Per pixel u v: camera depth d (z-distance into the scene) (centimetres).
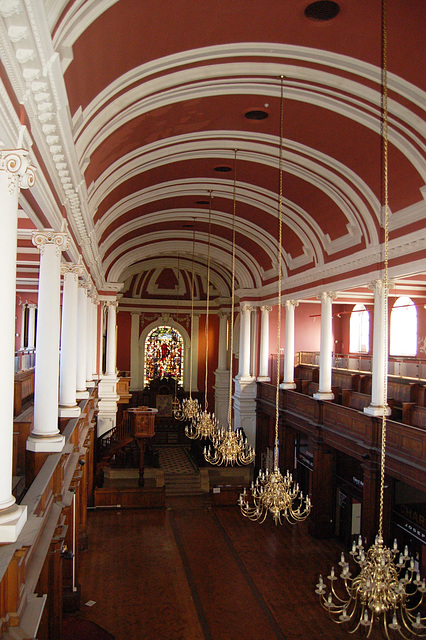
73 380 960
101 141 856
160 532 1574
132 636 1000
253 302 2267
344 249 1451
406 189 1088
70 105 627
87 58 586
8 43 359
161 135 1059
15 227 434
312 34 747
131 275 2725
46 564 663
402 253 1184
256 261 2147
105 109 773
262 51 791
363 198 1248
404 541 1266
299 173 1293
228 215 1780
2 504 445
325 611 1116
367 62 802
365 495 1248
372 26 713
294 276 1805
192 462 2444
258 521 1686
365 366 1572
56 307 727
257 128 1095
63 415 932
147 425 2033
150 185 1414
